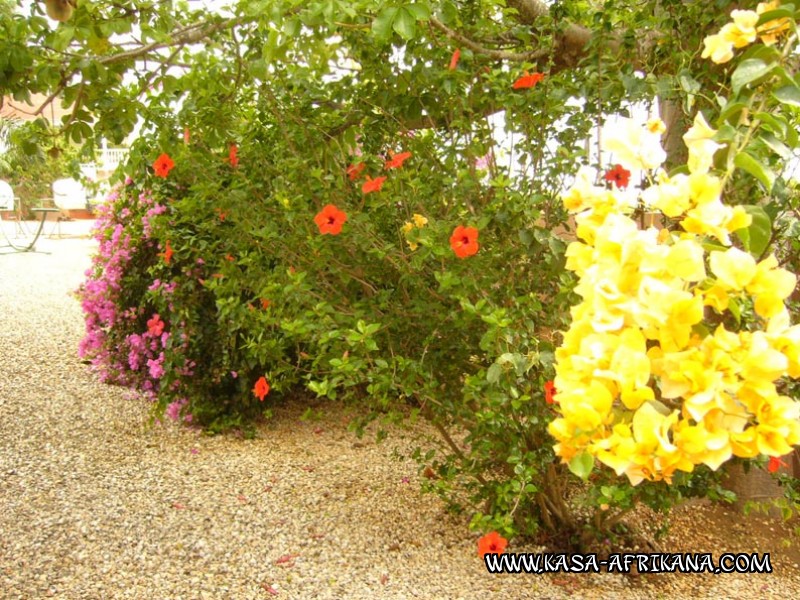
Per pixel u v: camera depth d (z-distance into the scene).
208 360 3.89
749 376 0.86
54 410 4.08
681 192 0.97
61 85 2.57
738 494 2.90
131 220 4.37
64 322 6.23
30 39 2.46
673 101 2.24
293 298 2.58
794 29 1.09
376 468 3.42
